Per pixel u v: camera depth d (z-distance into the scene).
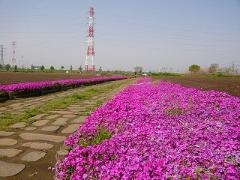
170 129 5.57
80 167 3.87
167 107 8.40
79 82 31.20
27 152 6.14
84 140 5.55
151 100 10.15
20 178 4.84
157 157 4.04
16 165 5.39
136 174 3.49
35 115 10.78
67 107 13.09
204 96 10.99
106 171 3.70
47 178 4.86
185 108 8.24
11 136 7.49
